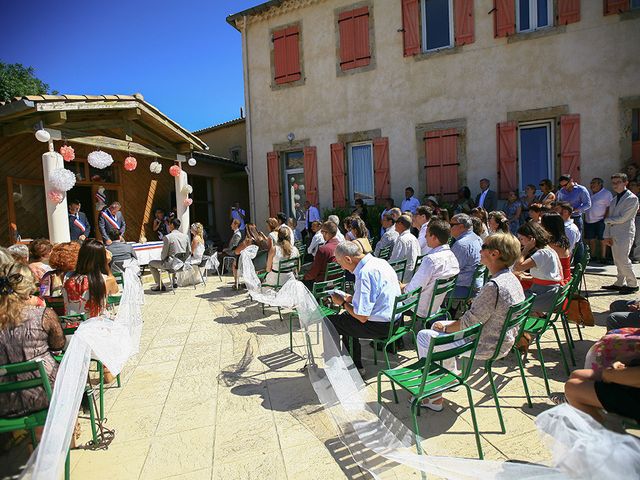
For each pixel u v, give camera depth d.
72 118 7.01
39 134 6.27
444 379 2.59
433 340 2.34
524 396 3.17
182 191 9.69
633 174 8.09
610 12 8.27
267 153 12.14
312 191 11.58
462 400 3.16
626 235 5.68
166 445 2.76
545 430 1.63
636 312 3.13
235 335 4.93
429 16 10.12
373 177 10.95
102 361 2.79
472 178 9.69
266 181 12.23
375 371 3.75
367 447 2.58
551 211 5.30
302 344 4.51
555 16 8.77
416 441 2.51
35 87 22.86
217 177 13.38
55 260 3.95
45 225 8.52
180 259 7.67
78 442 2.83
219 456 2.62
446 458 2.21
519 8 9.16
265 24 11.89
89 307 3.62
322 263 4.78
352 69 10.84
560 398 3.09
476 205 9.06
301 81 11.51
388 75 10.42
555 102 8.84
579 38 8.59
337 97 11.09
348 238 6.19
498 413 2.72
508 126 9.23
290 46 11.56
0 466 2.48
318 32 11.20
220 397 3.40
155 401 3.38
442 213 6.88
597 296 5.64
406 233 4.98
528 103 9.08
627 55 8.27
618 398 1.98
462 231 4.38
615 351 2.11
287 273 5.71
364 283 3.23
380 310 3.30
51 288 3.94
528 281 4.10
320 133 11.37
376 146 10.64
